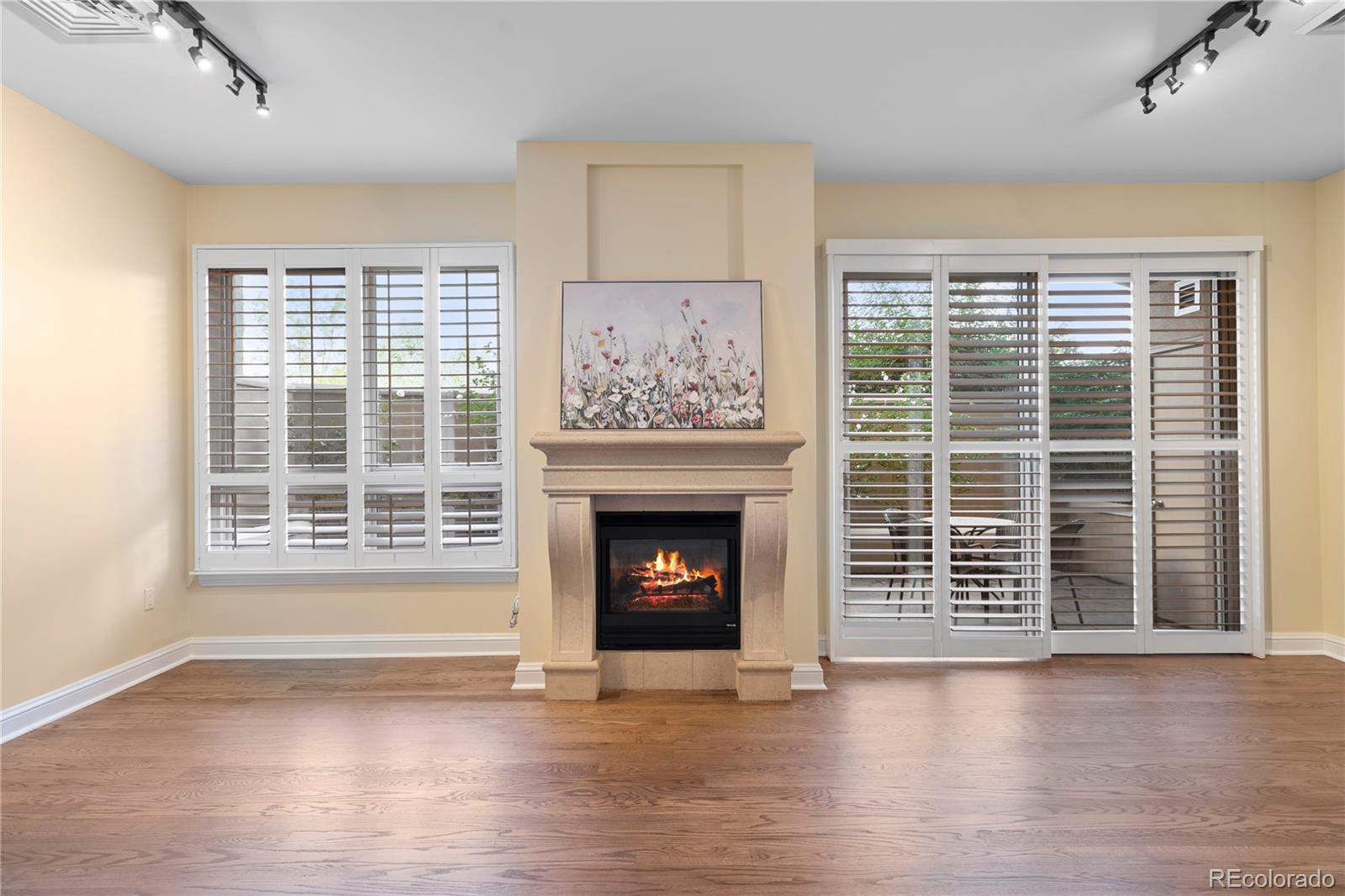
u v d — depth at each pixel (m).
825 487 4.35
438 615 4.32
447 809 2.48
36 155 3.28
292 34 2.74
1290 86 3.15
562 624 3.60
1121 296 4.32
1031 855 2.20
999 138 3.72
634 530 3.71
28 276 3.24
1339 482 4.22
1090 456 4.34
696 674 3.73
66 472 3.44
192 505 4.28
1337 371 4.22
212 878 2.08
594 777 2.71
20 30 2.69
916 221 4.35
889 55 2.93
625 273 3.76
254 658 4.27
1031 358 4.22
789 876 2.09
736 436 3.48
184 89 3.17
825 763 2.83
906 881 2.07
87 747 3.00
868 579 4.22
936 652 4.22
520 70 3.03
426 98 3.27
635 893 2.02
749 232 3.74
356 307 4.26
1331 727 3.19
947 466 4.23
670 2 2.56
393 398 4.28
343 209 4.32
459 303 4.27
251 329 4.31
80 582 3.51
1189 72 3.03
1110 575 4.31
